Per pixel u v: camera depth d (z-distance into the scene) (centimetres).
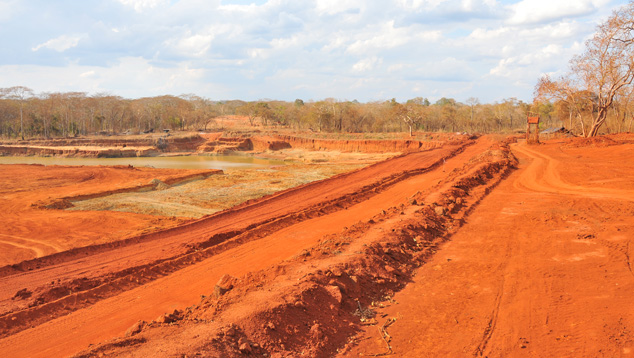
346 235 1712
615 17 5438
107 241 2131
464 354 862
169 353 749
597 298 1081
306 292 1030
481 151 6662
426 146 8131
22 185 4231
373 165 5159
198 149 10312
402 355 867
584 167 3694
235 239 2042
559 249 1516
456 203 2367
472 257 1487
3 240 2280
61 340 1109
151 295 1415
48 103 12119
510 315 1024
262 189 3991
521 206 2312
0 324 1183
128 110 14238
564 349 855
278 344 854
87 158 8956
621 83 5641
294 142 9975
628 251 1433
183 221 2675
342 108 13025
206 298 1202
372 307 1105
